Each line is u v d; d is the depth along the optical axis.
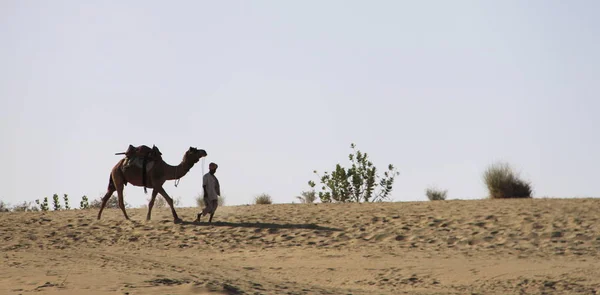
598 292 47.34
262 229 80.81
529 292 48.31
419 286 51.81
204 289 41.38
